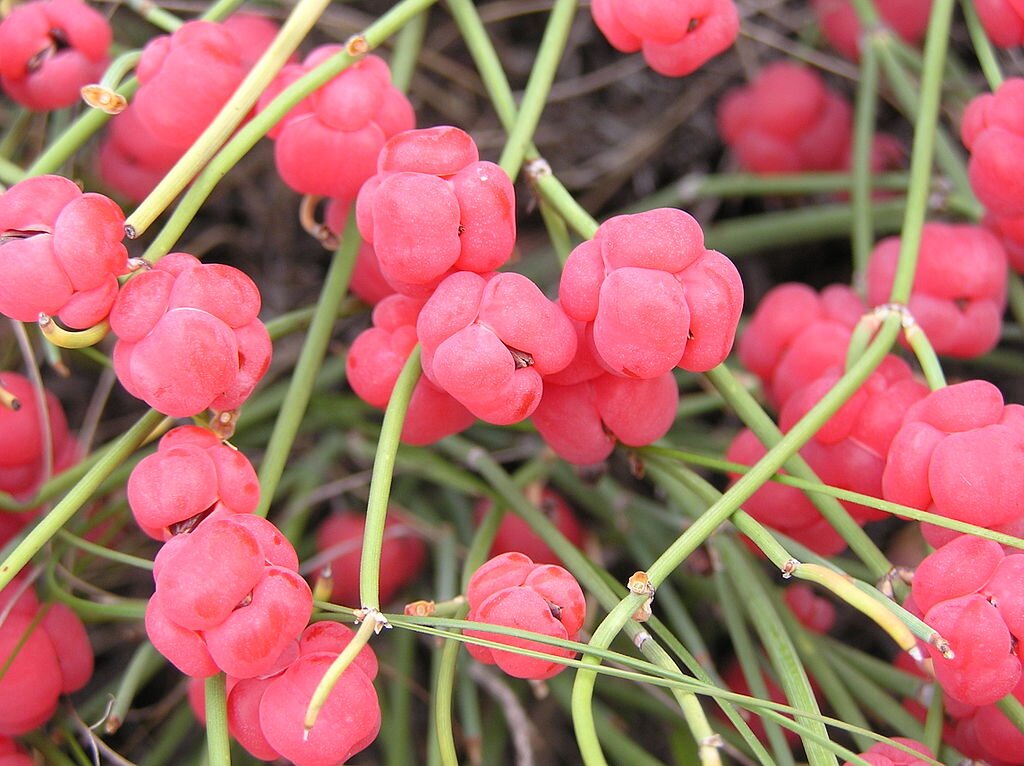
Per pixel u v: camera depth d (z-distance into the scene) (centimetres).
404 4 10
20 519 11
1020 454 9
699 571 12
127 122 12
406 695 12
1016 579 9
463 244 9
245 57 12
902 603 10
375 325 10
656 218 9
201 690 10
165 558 9
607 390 10
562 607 9
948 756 10
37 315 9
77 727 11
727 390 10
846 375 10
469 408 9
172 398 9
